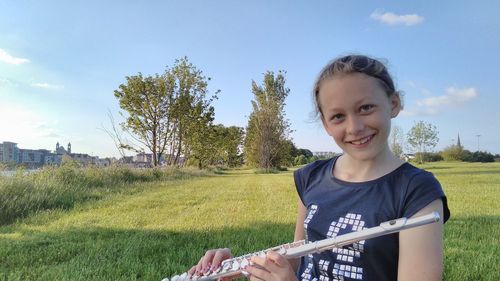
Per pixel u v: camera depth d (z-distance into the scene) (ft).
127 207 34.40
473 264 15.56
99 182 55.98
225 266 5.56
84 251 18.11
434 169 121.80
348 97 5.21
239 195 45.52
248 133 204.64
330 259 5.37
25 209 31.09
